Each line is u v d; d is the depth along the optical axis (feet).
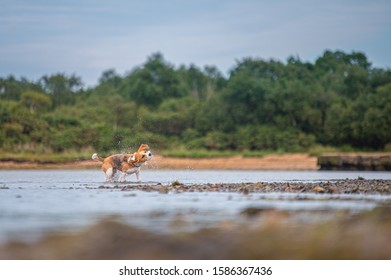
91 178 396.78
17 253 126.41
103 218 172.96
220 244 134.72
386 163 620.90
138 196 235.81
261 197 232.73
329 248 132.57
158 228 154.81
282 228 154.20
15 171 602.03
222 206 201.98
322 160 647.15
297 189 265.13
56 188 279.69
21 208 195.72
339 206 203.51
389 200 223.71
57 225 159.74
